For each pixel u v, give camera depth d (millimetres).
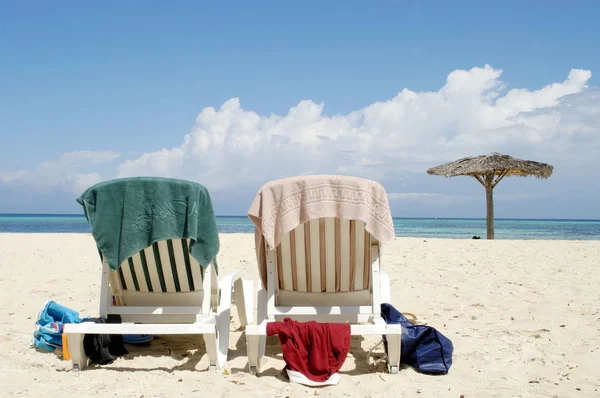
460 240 13977
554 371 3432
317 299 3854
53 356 3750
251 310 4594
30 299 5770
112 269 3398
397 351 3357
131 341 4078
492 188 16703
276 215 3367
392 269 8195
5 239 13578
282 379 3295
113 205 3436
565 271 7836
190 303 3875
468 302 5742
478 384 3184
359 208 3305
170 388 3078
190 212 3420
